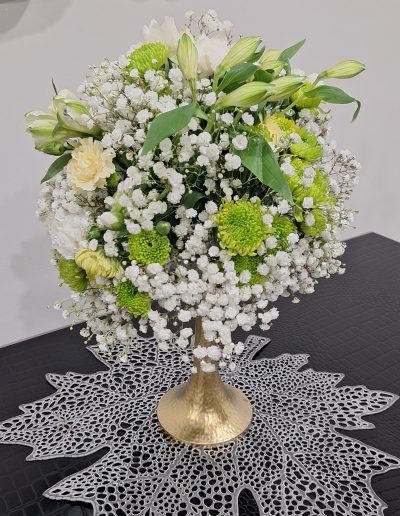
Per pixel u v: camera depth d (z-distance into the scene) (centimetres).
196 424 75
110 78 59
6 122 109
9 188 115
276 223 57
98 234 56
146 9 114
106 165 54
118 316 61
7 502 65
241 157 53
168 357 94
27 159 114
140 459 71
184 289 54
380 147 173
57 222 59
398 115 171
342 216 65
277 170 52
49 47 107
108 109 57
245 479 67
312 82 68
